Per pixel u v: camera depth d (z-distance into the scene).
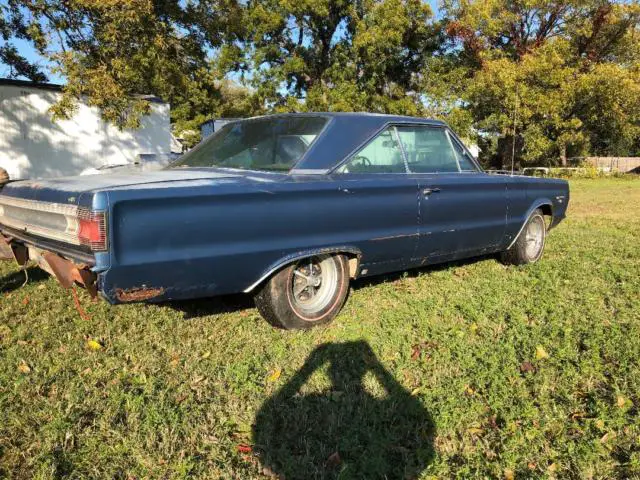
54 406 2.74
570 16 28.31
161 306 4.34
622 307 4.20
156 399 2.84
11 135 16.27
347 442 2.45
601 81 24.94
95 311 4.22
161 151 20.23
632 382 2.97
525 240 5.63
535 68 25.61
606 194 16.41
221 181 3.28
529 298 4.49
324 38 30.67
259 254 3.30
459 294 4.63
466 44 29.55
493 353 3.35
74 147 17.59
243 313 4.20
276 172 3.66
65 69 13.06
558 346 3.47
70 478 2.22
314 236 3.56
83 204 2.79
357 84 30.12
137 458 2.34
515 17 28.48
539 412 2.70
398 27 27.67
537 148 26.91
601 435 2.52
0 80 15.84
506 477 2.24
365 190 3.82
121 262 2.79
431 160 4.65
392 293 4.67
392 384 2.99
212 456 2.36
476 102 28.38
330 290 3.93
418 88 31.52
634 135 28.14
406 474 2.24
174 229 2.95
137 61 14.01
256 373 3.16
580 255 6.23
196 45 16.92
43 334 3.73
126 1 12.08
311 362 3.29
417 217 4.23
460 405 2.76
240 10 18.72
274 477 2.24
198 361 3.33
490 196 4.96
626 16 27.06
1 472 2.24
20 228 3.56
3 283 4.92
